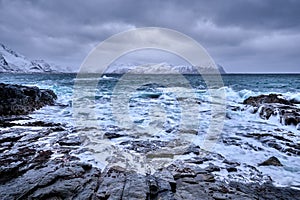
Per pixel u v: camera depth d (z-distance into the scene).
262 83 33.25
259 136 7.24
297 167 4.91
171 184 3.91
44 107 12.66
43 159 4.92
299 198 3.68
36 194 3.49
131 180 3.90
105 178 4.00
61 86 24.00
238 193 3.74
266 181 4.25
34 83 28.81
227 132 7.73
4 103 10.32
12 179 3.97
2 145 5.86
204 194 3.66
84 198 3.42
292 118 8.73
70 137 6.69
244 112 11.52
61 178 4.00
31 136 6.71
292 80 41.81
